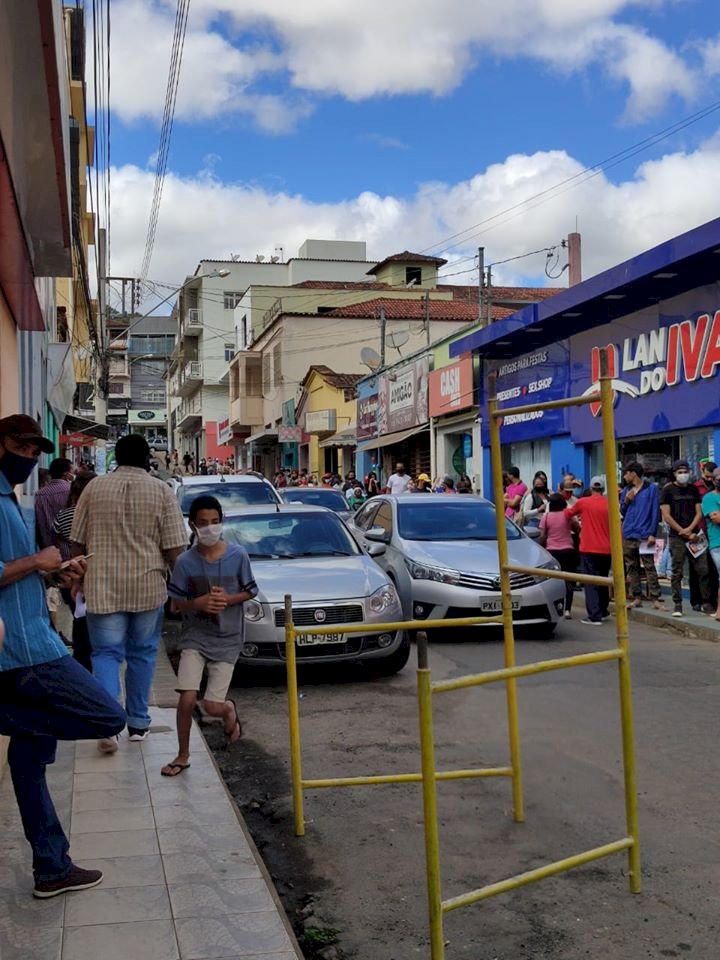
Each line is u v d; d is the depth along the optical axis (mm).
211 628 5852
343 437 36375
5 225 7016
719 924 4020
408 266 50188
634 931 3969
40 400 15547
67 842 4109
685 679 8758
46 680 3826
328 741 6875
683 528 12188
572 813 5344
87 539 6094
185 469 52469
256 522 10195
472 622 5074
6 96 5770
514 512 16688
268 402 49406
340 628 5160
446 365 24969
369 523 13078
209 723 7316
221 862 4410
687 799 5543
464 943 3902
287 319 44062
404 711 7652
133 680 6359
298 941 3973
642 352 15492
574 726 7125
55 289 23141
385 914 4219
